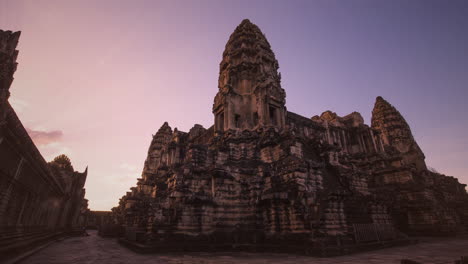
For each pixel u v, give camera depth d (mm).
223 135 32438
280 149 27609
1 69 9664
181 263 15484
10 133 11094
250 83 37094
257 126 32500
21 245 16344
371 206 26172
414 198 41000
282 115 35188
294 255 18219
